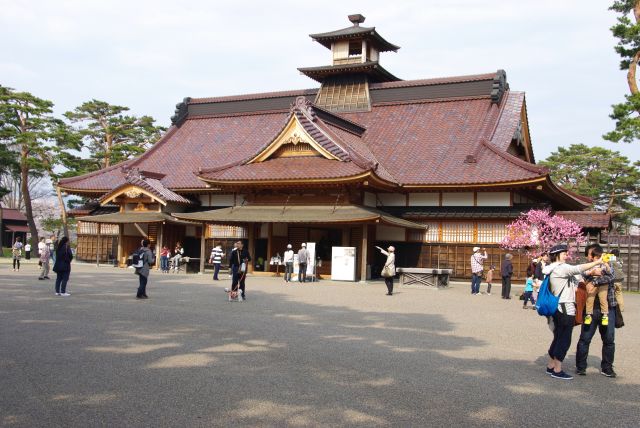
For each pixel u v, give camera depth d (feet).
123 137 225.15
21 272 104.63
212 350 35.24
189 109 164.86
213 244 131.54
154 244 133.39
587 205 140.67
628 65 109.50
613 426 23.11
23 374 28.07
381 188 109.70
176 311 53.21
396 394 26.50
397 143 127.54
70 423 21.31
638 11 107.45
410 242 114.73
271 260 112.78
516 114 126.21
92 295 65.16
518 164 107.14
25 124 194.08
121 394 25.14
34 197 309.83
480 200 110.73
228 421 22.12
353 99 144.87
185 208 135.95
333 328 45.80
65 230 206.59
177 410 23.21
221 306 58.54
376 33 144.97
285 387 27.14
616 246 115.14
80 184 145.07
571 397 27.30
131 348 35.04
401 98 140.97
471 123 126.93
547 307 31.12
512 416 23.89
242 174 112.37
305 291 78.79
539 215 92.48
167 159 147.43
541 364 34.37
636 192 204.54
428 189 111.34
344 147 110.32
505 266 78.13
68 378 27.53
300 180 105.19
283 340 39.50
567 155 219.41
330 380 28.68
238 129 153.17
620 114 103.09
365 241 99.76
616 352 39.81
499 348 39.04
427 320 52.31
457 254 110.93
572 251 92.22
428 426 22.26
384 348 37.68
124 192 130.00
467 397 26.43
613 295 32.40
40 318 46.14
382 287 90.17
